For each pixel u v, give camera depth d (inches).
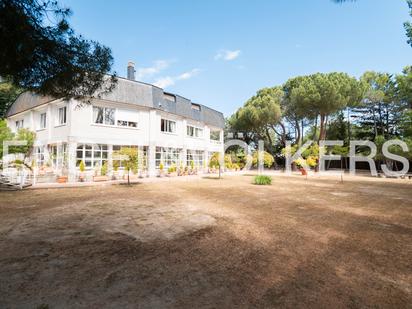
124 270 138.9
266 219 266.8
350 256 166.2
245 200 388.5
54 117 738.2
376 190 529.0
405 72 861.8
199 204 348.8
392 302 110.7
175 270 140.0
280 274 137.3
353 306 106.7
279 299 111.0
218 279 129.9
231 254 166.6
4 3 148.0
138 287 120.0
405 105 1048.2
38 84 216.2
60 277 129.3
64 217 265.3
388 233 220.4
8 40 159.5
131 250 171.0
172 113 887.7
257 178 650.2
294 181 736.3
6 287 118.3
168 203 354.0
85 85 241.0
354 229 232.2
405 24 631.2
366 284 127.6
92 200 373.4
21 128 824.3
